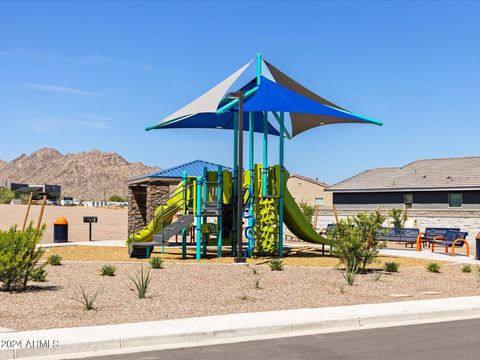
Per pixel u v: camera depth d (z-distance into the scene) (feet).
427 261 75.92
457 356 28.76
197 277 55.42
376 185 138.41
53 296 43.52
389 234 98.63
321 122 86.89
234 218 77.97
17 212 236.84
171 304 41.52
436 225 119.85
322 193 199.31
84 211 283.79
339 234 63.26
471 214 114.62
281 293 47.42
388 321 38.73
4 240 46.52
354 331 35.24
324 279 56.18
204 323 34.94
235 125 77.56
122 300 42.50
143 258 73.72
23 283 47.70
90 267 61.62
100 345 30.07
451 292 50.37
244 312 39.14
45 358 28.17
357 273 61.93
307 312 39.11
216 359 27.96
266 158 76.79
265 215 76.95
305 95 83.25
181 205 77.87
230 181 77.30
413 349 30.25
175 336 31.89
